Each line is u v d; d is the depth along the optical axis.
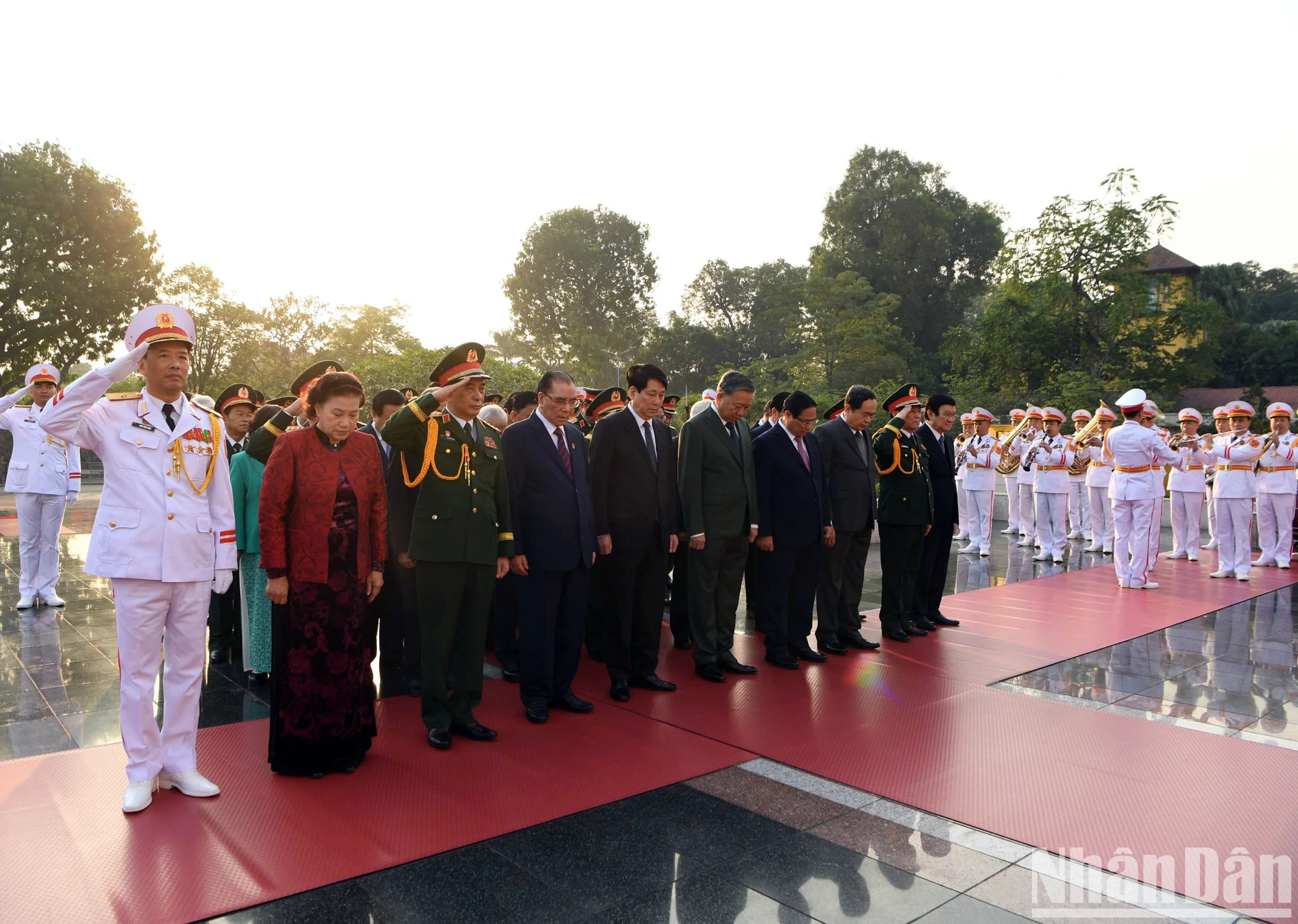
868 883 2.87
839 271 40.94
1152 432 8.69
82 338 25.52
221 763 3.90
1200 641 6.43
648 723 4.50
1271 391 34.12
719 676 5.31
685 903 2.72
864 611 7.65
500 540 4.38
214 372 32.41
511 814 3.37
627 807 3.45
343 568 3.78
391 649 5.59
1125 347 26.70
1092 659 5.91
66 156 24.62
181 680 3.54
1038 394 27.14
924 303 42.12
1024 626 6.98
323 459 3.77
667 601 8.12
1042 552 11.20
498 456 4.40
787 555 5.64
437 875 2.88
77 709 4.67
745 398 5.29
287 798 3.51
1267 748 4.17
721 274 55.53
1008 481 13.70
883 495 6.39
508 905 2.70
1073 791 3.64
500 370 28.59
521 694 4.65
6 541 11.49
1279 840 3.20
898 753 4.07
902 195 40.91
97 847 3.05
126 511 3.35
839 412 6.69
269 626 5.16
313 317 34.84
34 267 23.86
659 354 50.00
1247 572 9.38
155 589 3.38
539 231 52.91
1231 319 37.56
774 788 3.66
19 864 2.93
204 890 2.76
